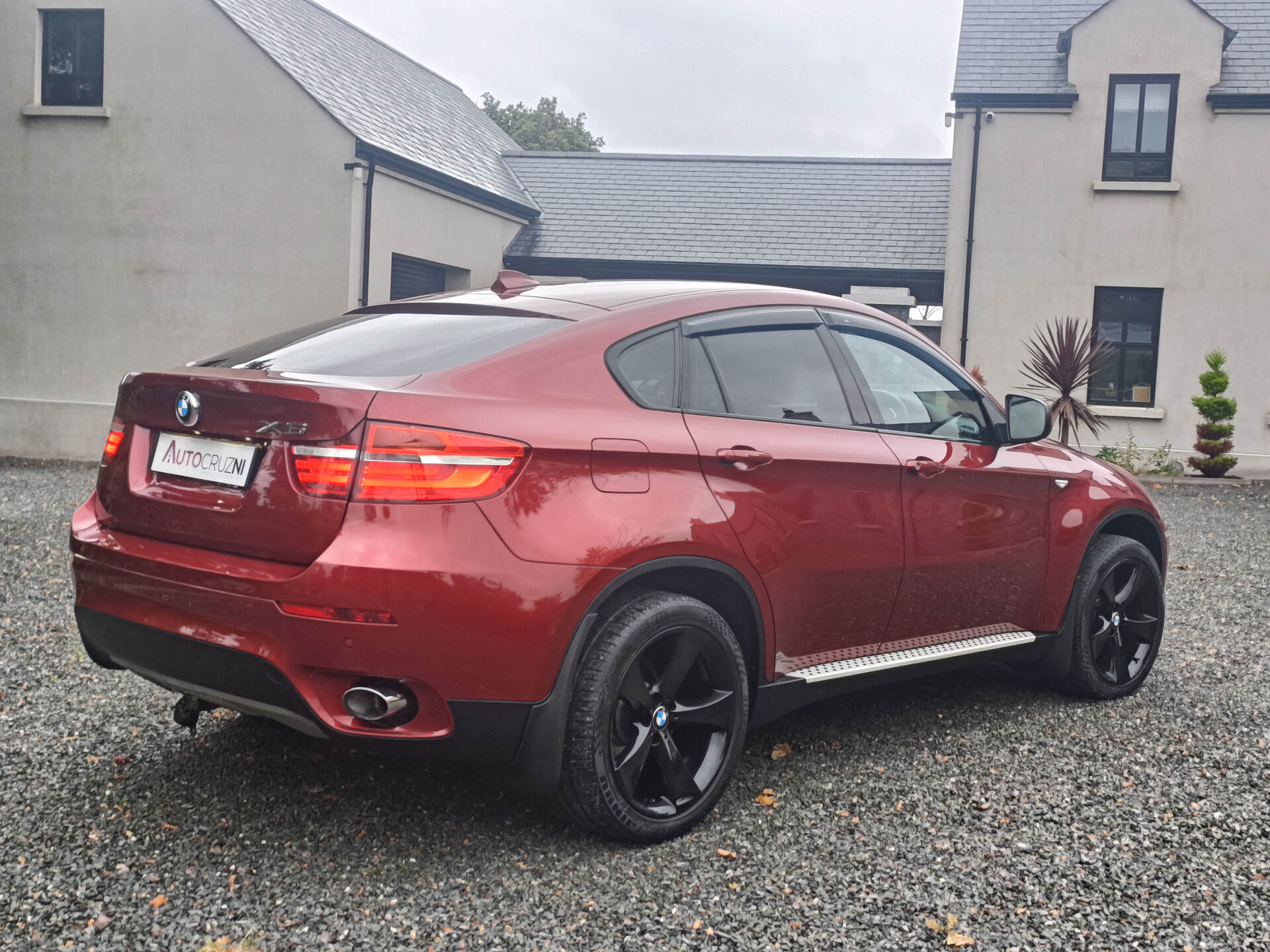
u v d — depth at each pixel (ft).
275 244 39.78
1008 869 8.54
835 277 51.06
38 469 39.22
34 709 11.98
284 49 42.24
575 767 8.25
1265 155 45.68
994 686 13.97
